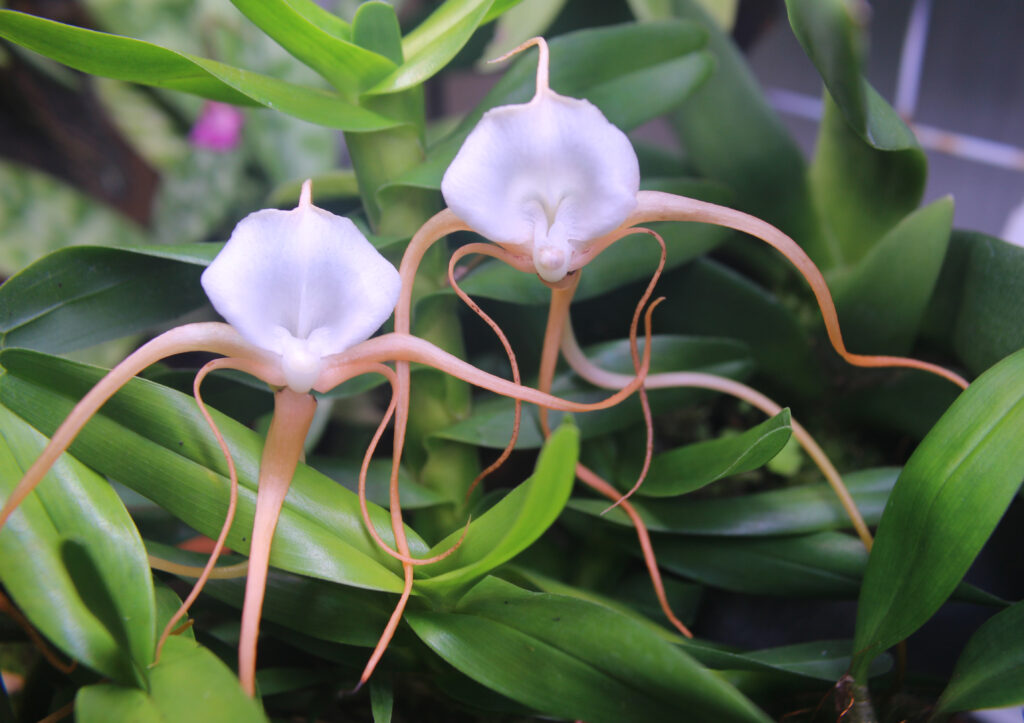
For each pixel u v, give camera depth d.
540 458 0.18
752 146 0.28
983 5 0.41
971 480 0.21
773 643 0.26
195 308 0.24
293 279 0.20
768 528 0.24
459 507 0.25
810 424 0.29
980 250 0.25
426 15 0.33
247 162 0.53
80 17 0.48
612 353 0.26
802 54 0.46
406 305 0.21
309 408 0.20
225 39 0.48
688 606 0.26
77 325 0.23
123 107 0.51
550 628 0.20
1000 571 0.26
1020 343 0.24
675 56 0.26
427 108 0.51
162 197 0.53
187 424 0.21
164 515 0.26
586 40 0.26
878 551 0.22
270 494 0.20
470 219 0.20
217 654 0.23
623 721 0.20
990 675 0.21
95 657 0.20
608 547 0.26
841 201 0.28
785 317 0.28
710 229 0.27
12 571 0.20
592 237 0.20
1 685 0.22
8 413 0.21
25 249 0.49
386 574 0.21
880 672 0.23
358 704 0.25
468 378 0.20
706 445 0.24
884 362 0.22
